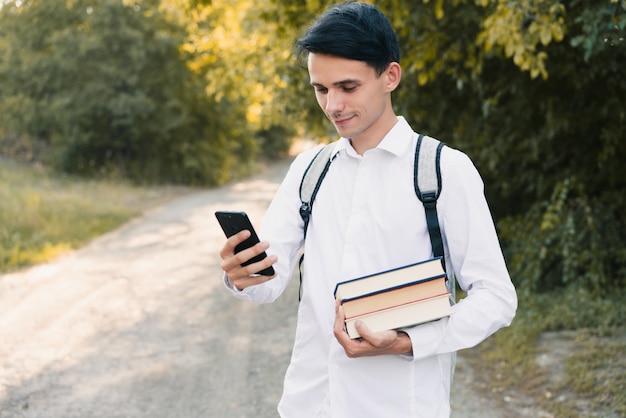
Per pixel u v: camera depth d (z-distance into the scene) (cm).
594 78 528
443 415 161
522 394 411
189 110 2403
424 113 660
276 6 627
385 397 157
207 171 2395
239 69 1025
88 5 2238
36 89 2233
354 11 146
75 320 639
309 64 150
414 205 155
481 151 675
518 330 505
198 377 491
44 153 2352
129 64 2236
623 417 362
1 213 1148
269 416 422
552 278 612
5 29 2258
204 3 678
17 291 757
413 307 148
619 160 586
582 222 589
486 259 153
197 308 686
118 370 505
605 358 434
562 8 385
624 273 563
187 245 1089
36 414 427
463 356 486
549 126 579
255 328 614
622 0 341
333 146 169
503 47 503
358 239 157
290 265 174
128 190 2031
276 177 2834
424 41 534
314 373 164
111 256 988
